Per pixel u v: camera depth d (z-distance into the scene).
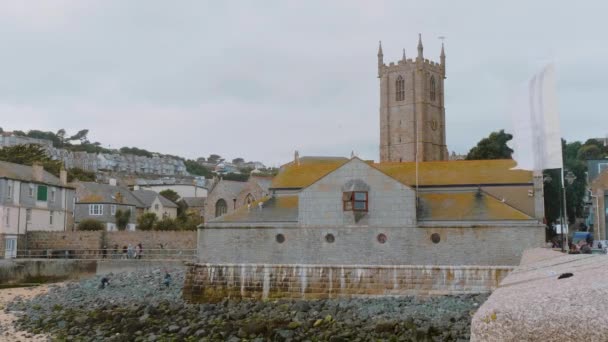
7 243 90.25
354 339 37.19
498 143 110.06
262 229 55.53
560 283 5.68
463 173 60.75
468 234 51.44
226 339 38.72
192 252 88.44
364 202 53.59
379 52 155.12
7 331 43.88
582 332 4.17
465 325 38.81
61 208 104.44
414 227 52.41
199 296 55.56
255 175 108.00
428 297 51.12
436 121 154.00
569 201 109.75
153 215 114.12
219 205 111.38
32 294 66.00
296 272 54.03
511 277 10.01
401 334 37.94
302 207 54.84
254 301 53.66
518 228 50.59
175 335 40.12
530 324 4.41
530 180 58.53
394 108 152.12
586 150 151.12
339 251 53.66
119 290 65.12
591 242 64.94
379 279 52.38
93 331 42.44
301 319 44.94
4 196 90.62
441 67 156.38
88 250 91.06
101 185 133.50
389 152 152.50
